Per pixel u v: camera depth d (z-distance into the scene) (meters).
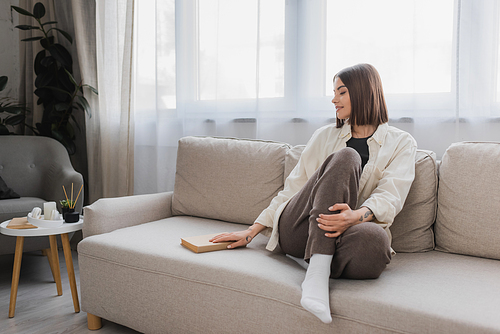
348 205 1.20
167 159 2.62
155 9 2.56
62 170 2.49
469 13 1.69
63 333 1.56
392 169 1.41
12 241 2.05
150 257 1.40
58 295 1.93
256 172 1.83
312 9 2.08
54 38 3.06
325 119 2.10
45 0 3.03
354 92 1.47
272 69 2.20
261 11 2.21
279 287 1.14
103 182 2.78
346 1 1.99
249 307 1.19
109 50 2.74
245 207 1.81
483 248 1.36
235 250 1.43
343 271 1.17
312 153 1.56
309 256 1.18
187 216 1.99
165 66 2.56
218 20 2.37
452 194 1.44
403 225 1.48
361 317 1.02
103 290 1.53
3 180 2.43
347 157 1.22
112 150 2.78
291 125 2.19
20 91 3.12
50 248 2.02
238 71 2.33
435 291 1.07
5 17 3.24
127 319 1.47
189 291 1.31
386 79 1.91
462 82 1.72
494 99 1.69
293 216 1.33
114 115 2.77
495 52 1.67
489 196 1.36
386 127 1.50
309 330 1.09
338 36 2.02
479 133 1.71
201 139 2.07
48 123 2.93
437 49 1.78
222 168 1.91
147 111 2.68
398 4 1.87
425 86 1.81
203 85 2.47
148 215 1.91
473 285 1.11
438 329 0.93
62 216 1.98
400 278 1.17
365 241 1.11
